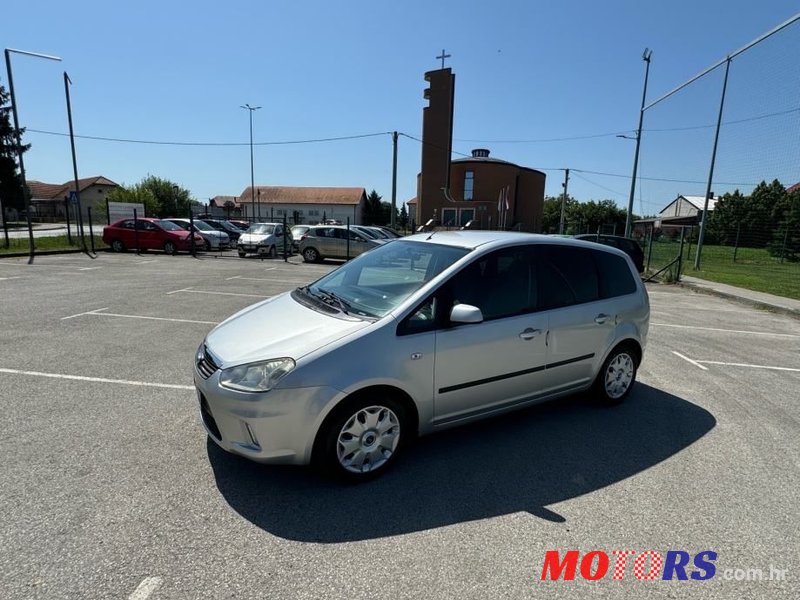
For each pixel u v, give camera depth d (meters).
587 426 4.03
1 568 2.21
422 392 3.17
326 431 2.89
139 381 4.68
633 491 3.06
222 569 2.25
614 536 2.61
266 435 2.77
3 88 48.78
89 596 2.06
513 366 3.59
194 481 2.98
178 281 11.73
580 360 4.06
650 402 4.65
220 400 2.83
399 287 3.50
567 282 4.02
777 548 2.54
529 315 3.68
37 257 16.91
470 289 3.44
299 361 2.80
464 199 41.66
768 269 21.38
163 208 62.69
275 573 2.24
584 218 59.72
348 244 18.33
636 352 4.57
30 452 3.28
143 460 3.21
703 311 10.38
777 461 3.51
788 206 24.55
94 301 8.73
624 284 4.48
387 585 2.19
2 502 2.71
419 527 2.62
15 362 5.16
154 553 2.35
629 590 2.22
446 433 3.83
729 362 6.23
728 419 4.28
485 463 3.35
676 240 22.62
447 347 3.22
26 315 7.42
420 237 4.21
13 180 49.59
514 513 2.78
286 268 15.98
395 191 26.44
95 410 3.99
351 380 2.86
